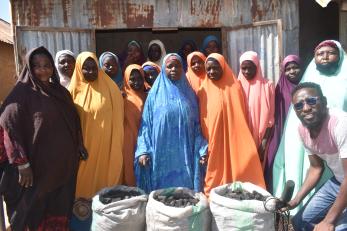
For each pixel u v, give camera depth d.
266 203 2.67
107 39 7.93
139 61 5.47
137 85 3.79
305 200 3.42
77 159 3.28
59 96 3.12
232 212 2.94
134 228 3.10
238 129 3.58
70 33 4.96
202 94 3.68
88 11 5.05
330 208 2.45
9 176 3.04
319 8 6.70
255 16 5.20
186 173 3.50
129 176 3.66
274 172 3.66
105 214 3.03
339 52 3.43
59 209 3.19
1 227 3.13
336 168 2.54
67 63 3.98
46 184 3.04
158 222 2.99
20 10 4.94
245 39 5.06
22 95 2.97
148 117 3.55
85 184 3.47
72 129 3.19
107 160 3.49
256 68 3.88
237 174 3.53
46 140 3.01
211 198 3.10
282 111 3.85
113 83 3.63
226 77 3.68
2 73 12.12
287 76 3.89
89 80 3.53
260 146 3.76
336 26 6.69
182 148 3.48
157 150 3.47
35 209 3.08
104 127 3.45
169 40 7.89
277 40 4.82
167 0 5.12
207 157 3.54
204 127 3.60
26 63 3.04
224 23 5.20
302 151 3.44
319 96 2.39
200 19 5.17
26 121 2.98
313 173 2.74
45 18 4.98
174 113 3.46
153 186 3.52
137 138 3.61
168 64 3.54
